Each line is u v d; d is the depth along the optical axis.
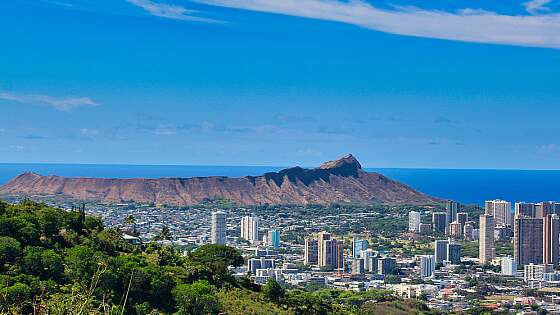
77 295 40.62
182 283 121.75
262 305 135.25
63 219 131.38
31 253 105.06
